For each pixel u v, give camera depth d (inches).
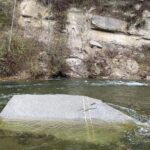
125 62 826.8
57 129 291.6
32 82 630.5
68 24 844.0
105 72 793.6
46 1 849.5
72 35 832.9
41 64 742.5
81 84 617.0
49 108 344.8
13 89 521.0
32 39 791.1
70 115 331.9
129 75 805.9
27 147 245.8
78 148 247.6
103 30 856.9
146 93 522.0
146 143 263.3
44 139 265.4
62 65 764.0
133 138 275.0
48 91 508.1
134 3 897.5
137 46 871.7
